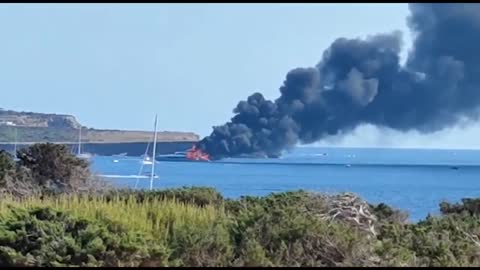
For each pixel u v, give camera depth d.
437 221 40.88
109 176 77.50
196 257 33.06
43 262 32.72
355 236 33.78
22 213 37.62
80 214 38.28
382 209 46.19
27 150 68.88
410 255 33.56
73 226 36.09
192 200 51.25
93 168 73.25
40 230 35.09
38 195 60.03
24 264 32.69
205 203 51.78
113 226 36.28
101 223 36.50
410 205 61.25
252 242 33.03
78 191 63.53
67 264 32.59
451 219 41.50
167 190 54.62
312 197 42.81
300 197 42.97
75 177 68.94
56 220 36.72
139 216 39.62
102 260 32.56
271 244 34.03
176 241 34.59
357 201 41.47
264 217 35.97
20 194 61.84
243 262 32.12
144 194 53.53
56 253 33.19
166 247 34.41
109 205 41.88
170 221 39.94
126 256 32.72
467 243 35.91
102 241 33.47
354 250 32.97
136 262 32.53
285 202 42.16
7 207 43.31
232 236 35.62
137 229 36.81
